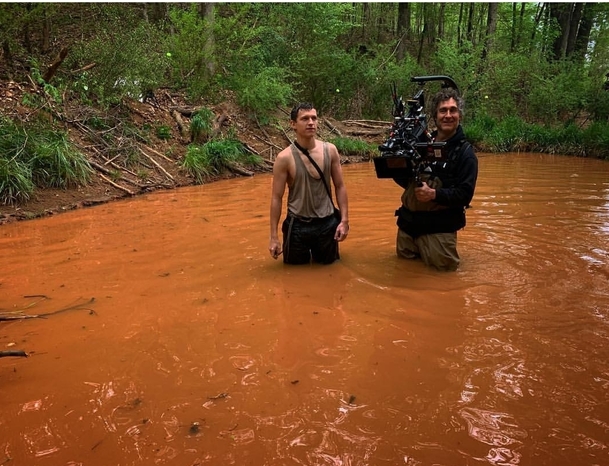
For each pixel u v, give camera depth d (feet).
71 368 7.46
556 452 5.53
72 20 32.53
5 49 25.90
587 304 9.63
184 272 11.78
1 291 10.65
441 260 11.66
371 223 16.61
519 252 13.12
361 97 47.85
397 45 59.06
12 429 6.07
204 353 7.85
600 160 37.14
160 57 30.91
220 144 27.94
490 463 5.36
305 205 11.91
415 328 8.66
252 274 11.64
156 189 23.57
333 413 6.26
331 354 7.76
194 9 34.30
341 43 56.75
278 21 41.73
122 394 6.76
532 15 80.43
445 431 5.89
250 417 6.21
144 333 8.59
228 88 34.96
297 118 11.82
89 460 5.51
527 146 43.88
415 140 10.91
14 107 23.08
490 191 22.53
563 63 53.06
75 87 26.73
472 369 7.26
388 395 6.63
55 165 20.77
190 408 6.41
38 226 16.70
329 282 11.08
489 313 9.26
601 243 13.92
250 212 18.38
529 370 7.22
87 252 13.48
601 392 6.66
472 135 44.16
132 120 27.89
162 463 5.44
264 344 8.12
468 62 52.65
